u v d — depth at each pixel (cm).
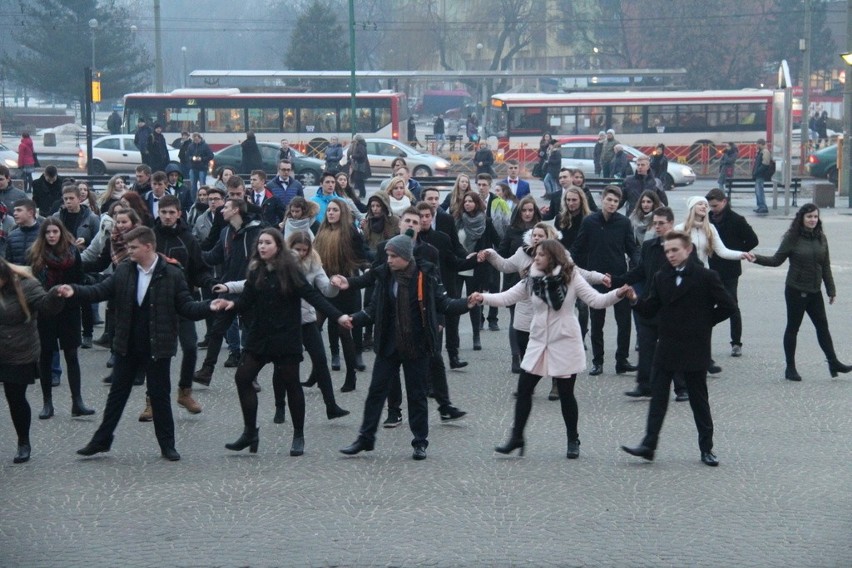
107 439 1062
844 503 924
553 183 4031
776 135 3725
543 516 891
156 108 5669
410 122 6131
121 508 915
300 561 789
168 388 1060
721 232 1488
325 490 962
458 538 838
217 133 5675
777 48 9481
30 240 1403
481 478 999
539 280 1055
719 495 947
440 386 1203
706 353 1033
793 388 1373
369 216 1513
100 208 1770
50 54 8856
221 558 796
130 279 1046
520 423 1062
